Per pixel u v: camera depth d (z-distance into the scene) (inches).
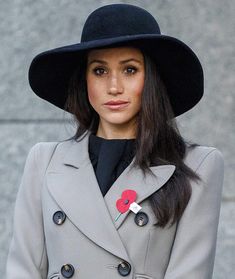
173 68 308.5
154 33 305.9
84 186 302.7
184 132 482.9
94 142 314.0
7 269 308.0
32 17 505.7
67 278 295.7
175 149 307.0
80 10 501.0
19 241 307.4
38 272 306.0
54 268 300.7
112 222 295.0
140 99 303.1
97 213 296.5
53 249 300.5
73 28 501.4
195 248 295.1
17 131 503.8
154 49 302.2
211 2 488.1
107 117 303.1
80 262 295.3
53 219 300.4
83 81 317.7
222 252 472.4
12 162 501.7
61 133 497.7
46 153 316.5
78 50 296.2
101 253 294.2
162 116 305.1
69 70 318.3
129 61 300.7
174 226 296.2
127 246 293.6
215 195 303.6
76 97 319.3
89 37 305.0
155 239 293.6
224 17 487.5
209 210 300.2
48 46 503.5
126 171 301.7
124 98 301.3
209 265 297.6
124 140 307.4
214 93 484.1
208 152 307.0
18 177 499.8
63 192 303.0
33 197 310.7
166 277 292.5
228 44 486.0
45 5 504.7
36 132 501.0
